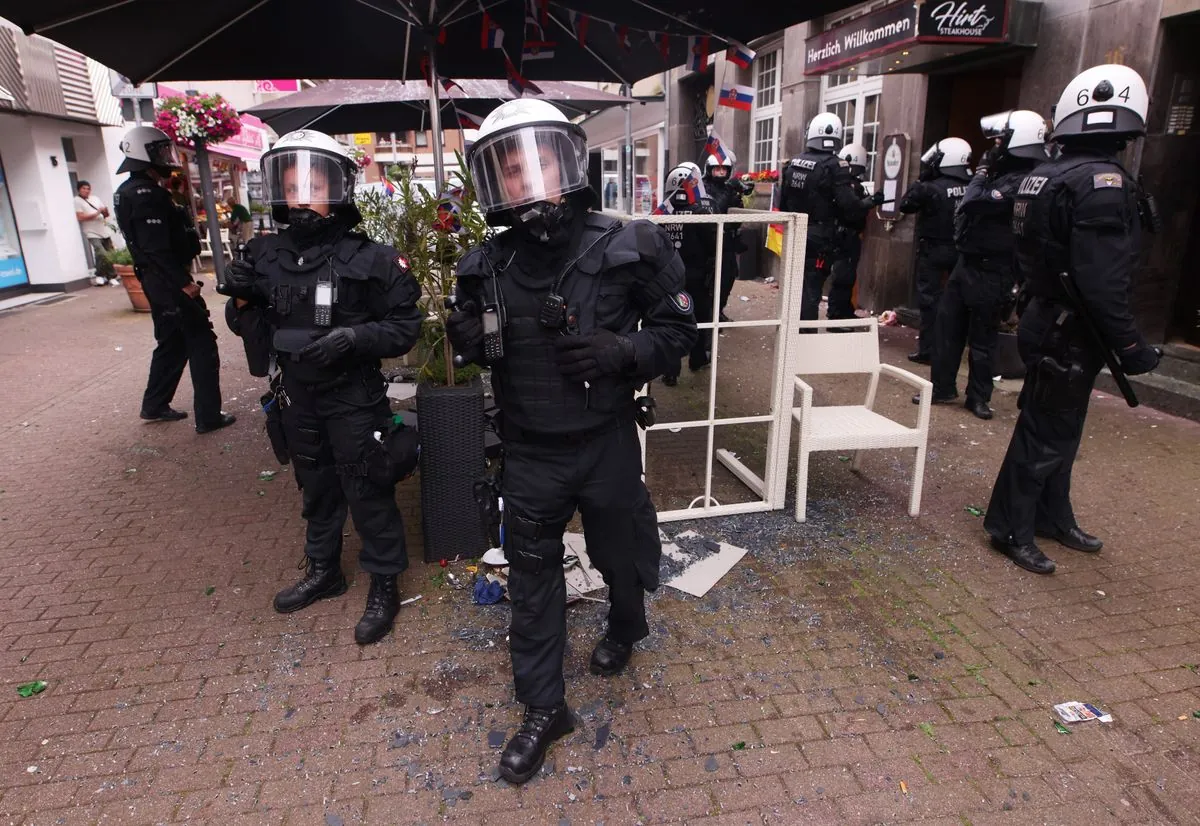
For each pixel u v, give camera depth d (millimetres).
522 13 4676
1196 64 5398
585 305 2100
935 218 6355
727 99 4590
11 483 4633
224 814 2189
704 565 3484
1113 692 2639
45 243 12594
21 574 3529
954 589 3289
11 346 8719
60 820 2172
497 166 1951
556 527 2285
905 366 6793
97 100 13859
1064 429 3309
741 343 7934
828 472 4586
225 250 15594
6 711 2621
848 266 7184
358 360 2781
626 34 4590
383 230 4312
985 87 7809
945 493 4266
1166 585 3289
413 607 3215
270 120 7879
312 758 2400
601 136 10297
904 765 2338
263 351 2859
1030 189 3119
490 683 2744
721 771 2328
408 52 5336
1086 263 2898
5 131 12016
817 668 2791
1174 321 6059
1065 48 5984
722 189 6699
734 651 2895
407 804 2221
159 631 3078
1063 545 3637
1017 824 2121
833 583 3348
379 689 2719
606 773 2328
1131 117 2861
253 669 2834
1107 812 2156
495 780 2307
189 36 4453
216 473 4758
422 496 3459
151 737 2496
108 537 3900
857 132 9227
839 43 6969
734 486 4426
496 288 2131
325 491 3076
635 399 2373
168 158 5234
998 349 6301
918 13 5848
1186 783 2254
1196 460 4586
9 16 3486
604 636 2910
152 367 5664
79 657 2912
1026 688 2666
